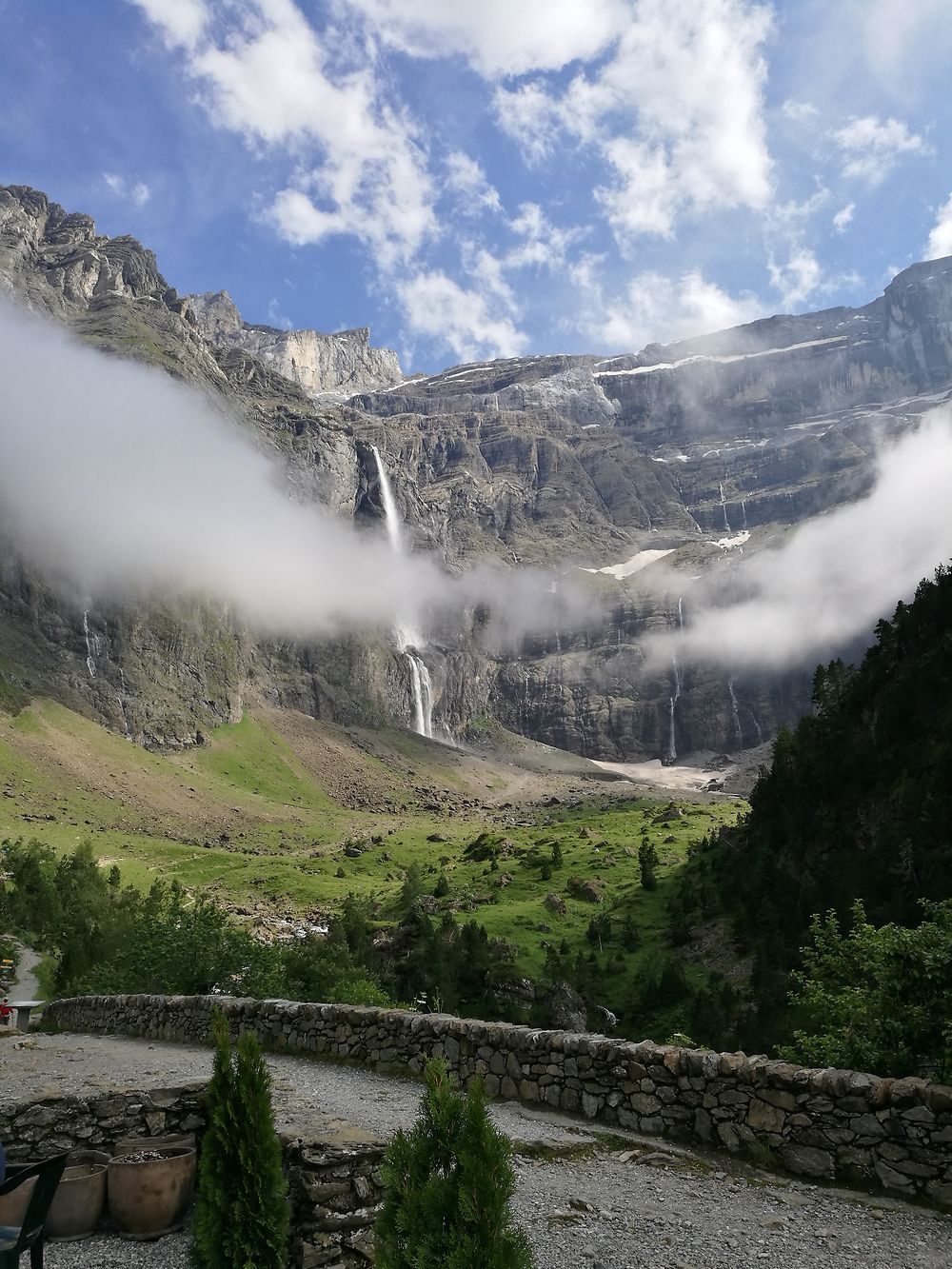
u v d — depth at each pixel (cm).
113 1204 1083
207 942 4319
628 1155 1423
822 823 9662
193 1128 1256
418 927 12012
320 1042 2283
